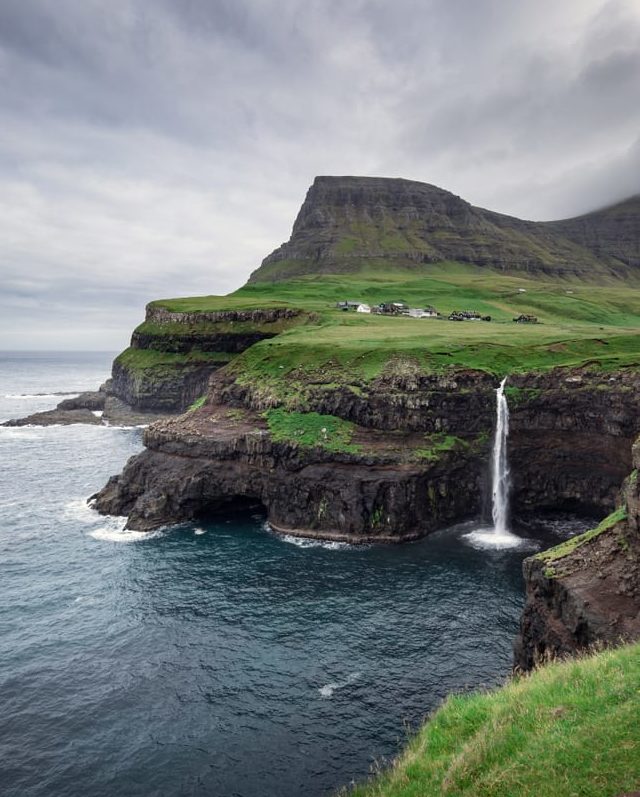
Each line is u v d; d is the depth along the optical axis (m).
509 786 15.57
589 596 33.53
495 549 69.12
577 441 77.94
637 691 17.66
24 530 75.44
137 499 81.81
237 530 76.25
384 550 68.75
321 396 86.00
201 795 32.12
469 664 44.34
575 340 94.19
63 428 158.50
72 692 41.56
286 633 49.41
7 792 32.44
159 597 56.22
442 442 80.06
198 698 40.81
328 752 35.31
